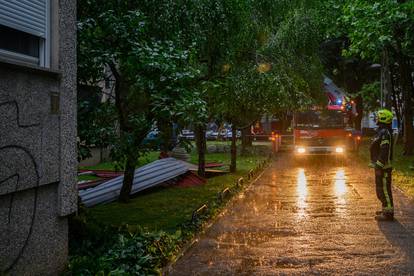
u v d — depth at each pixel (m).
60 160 5.88
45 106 5.59
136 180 14.60
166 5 11.62
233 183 16.62
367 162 24.72
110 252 6.68
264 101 17.05
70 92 6.10
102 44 9.83
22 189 5.14
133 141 11.04
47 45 5.81
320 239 8.27
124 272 5.89
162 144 12.11
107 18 9.60
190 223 9.12
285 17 18.92
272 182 16.83
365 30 18.83
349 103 26.33
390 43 22.11
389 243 7.95
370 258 7.06
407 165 22.06
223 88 16.17
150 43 10.20
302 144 25.50
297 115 25.62
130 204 12.62
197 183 16.38
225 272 6.45
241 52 16.91
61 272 5.99
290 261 6.93
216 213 10.62
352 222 9.71
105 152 26.00
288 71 18.50
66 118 6.00
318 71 22.95
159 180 14.85
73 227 7.79
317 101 24.45
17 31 5.31
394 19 17.94
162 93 9.90
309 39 19.25
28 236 5.33
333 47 41.84
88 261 6.17
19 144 5.10
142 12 10.73
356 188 15.04
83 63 9.40
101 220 10.45
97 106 10.36
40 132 5.48
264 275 6.30
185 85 10.66
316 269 6.54
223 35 13.97
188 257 7.21
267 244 7.95
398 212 10.80
